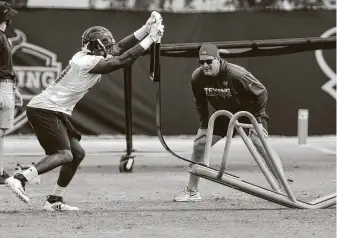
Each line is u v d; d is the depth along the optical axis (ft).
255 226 93.15
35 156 182.60
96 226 92.89
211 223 95.40
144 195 126.11
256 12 209.77
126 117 161.38
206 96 117.60
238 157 185.98
